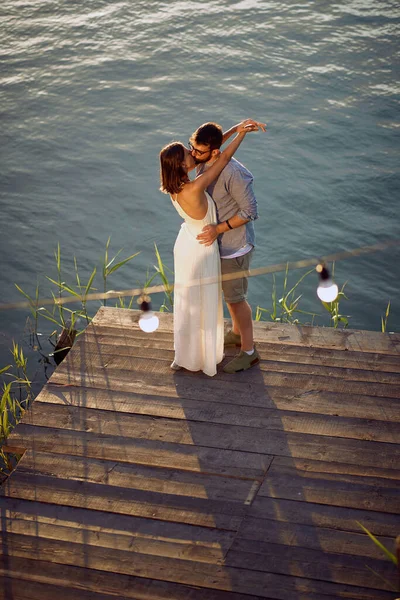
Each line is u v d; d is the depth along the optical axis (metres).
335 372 5.15
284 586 3.71
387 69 12.37
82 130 11.23
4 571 3.89
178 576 3.80
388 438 4.57
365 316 7.89
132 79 12.42
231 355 5.38
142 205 9.70
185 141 10.83
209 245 4.59
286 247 8.84
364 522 4.02
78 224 9.38
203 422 4.78
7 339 7.52
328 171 10.06
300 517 4.07
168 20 14.30
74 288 8.34
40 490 4.36
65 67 12.84
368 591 3.65
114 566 3.88
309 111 11.37
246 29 13.81
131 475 4.42
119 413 4.90
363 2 14.81
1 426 5.78
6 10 15.05
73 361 5.41
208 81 12.27
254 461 4.46
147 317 3.74
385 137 10.72
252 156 10.40
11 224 9.38
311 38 13.41
